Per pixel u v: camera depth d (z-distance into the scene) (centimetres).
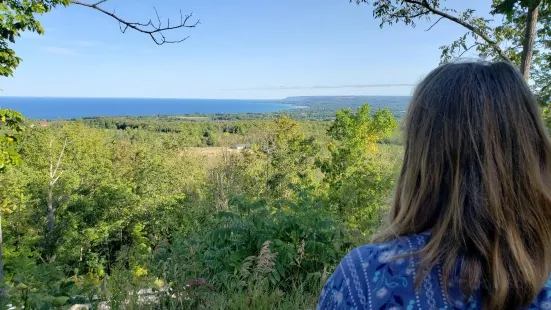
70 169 3425
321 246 349
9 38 748
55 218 2614
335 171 1727
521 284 59
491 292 59
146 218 2655
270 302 298
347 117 2850
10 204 2478
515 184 63
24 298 241
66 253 2284
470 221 62
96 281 317
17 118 884
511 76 70
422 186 69
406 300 62
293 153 2914
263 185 2494
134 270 349
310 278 340
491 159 64
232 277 336
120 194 2642
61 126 3728
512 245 60
